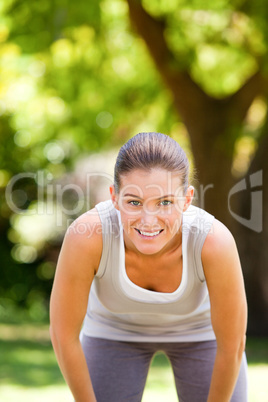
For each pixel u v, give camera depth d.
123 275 4.49
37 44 14.88
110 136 18.34
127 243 4.43
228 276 4.35
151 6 14.17
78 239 4.36
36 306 21.70
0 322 19.25
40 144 19.89
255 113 17.95
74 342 4.55
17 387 9.21
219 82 16.72
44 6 14.04
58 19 14.51
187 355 5.13
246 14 14.07
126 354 5.12
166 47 14.58
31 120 18.77
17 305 21.61
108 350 5.12
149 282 4.62
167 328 5.03
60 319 4.49
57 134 18.97
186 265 4.44
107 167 19.27
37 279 21.67
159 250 4.26
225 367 4.53
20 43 14.82
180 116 15.55
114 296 4.69
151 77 17.33
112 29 15.95
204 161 15.21
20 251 21.56
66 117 18.25
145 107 18.09
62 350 4.54
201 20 14.88
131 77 17.56
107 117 18.08
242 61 16.36
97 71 16.89
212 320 4.52
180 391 5.23
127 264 4.54
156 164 4.08
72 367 4.56
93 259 4.41
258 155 15.79
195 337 5.08
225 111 15.21
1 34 14.65
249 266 16.28
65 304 4.45
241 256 16.23
